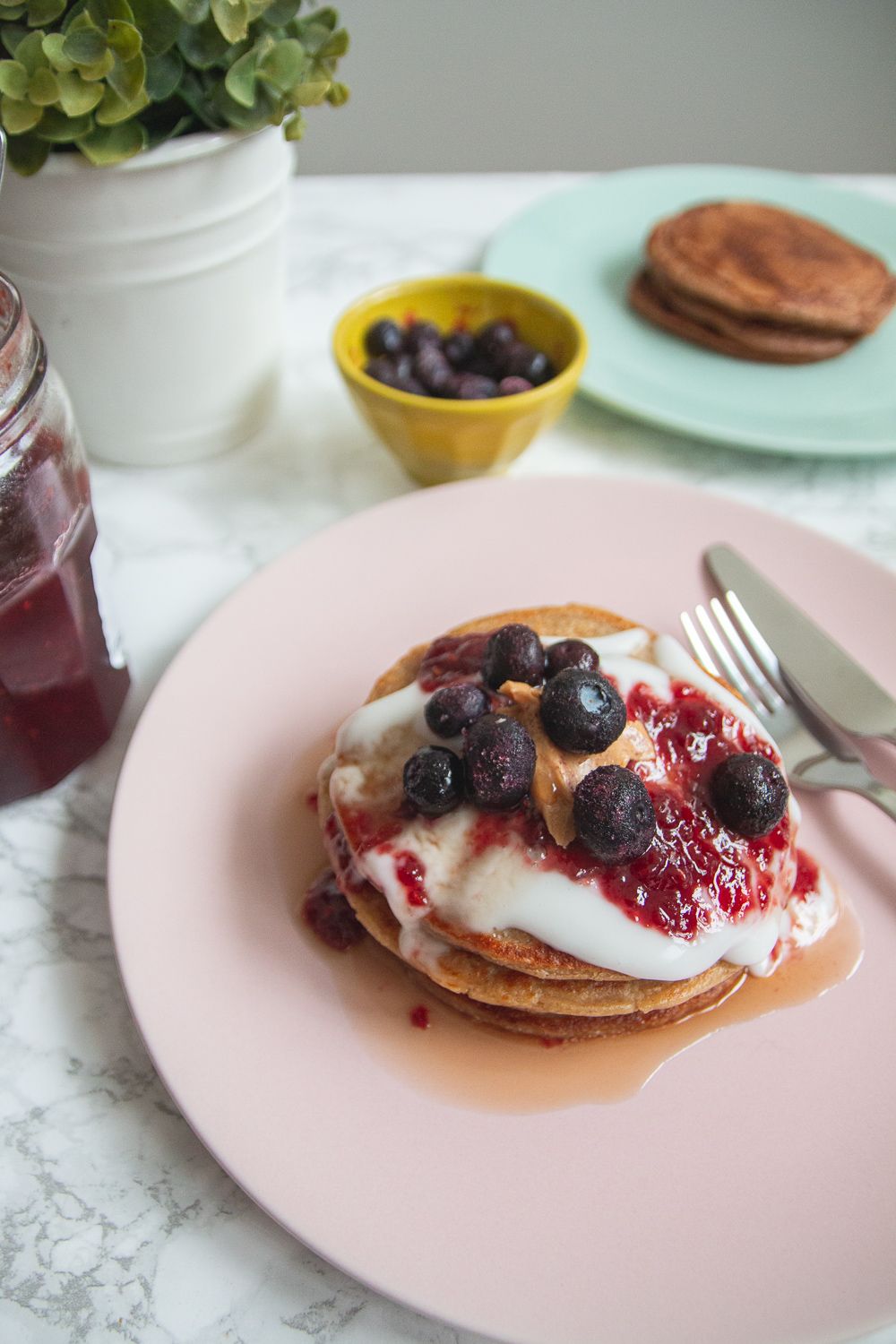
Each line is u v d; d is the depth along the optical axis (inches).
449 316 21.0
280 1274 14.7
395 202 26.1
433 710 15.9
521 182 27.0
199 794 16.9
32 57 16.5
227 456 21.4
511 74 35.3
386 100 35.5
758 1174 14.9
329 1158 14.7
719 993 16.2
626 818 14.9
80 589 16.6
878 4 34.4
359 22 33.3
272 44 17.5
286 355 23.0
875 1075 15.6
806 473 21.7
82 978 16.2
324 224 25.5
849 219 25.5
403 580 18.9
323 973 15.9
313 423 22.0
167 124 18.1
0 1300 14.5
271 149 18.6
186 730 17.3
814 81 36.4
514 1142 15.0
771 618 18.7
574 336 20.2
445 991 16.0
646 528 19.7
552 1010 15.6
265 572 18.7
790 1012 16.0
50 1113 15.4
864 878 16.9
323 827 16.7
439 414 19.1
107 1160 15.2
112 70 16.6
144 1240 14.8
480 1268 14.2
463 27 33.9
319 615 18.5
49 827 17.3
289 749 17.4
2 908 16.6
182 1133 15.4
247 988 15.6
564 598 19.0
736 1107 15.3
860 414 21.8
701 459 21.8
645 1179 14.8
